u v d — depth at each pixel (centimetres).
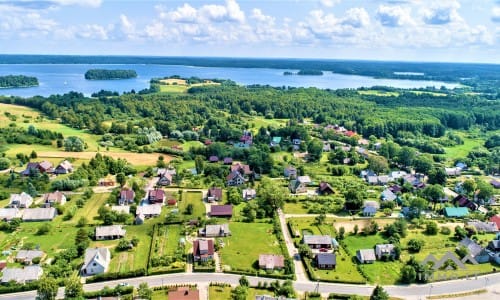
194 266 12400
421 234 15088
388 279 12119
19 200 16688
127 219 15562
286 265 12438
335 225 15712
